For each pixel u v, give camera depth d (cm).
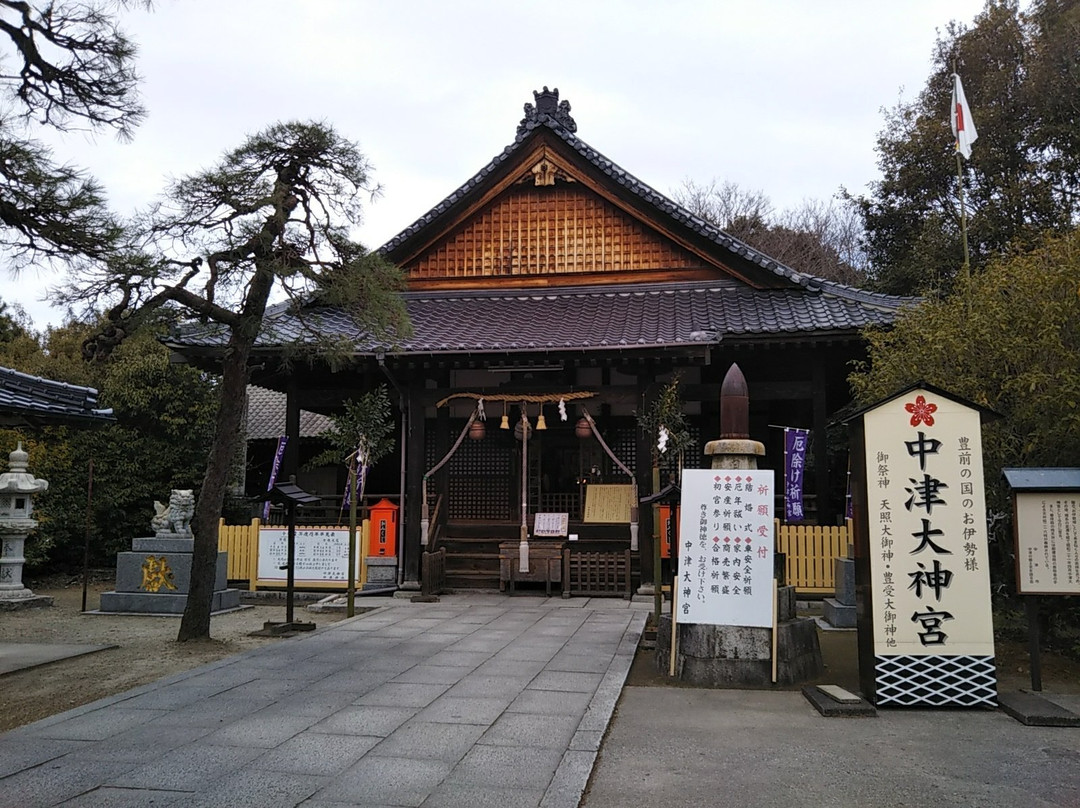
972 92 2317
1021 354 758
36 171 607
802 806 430
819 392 1377
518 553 1323
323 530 1387
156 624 1102
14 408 767
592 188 1681
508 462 1510
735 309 1487
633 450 1491
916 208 2419
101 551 1855
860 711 607
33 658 835
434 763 491
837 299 1509
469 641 914
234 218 884
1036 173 2156
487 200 1728
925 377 841
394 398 1541
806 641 748
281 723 582
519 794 440
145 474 1877
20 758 507
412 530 1363
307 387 1644
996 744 538
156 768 485
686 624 732
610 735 562
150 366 1845
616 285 1688
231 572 1409
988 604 635
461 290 1739
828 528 1251
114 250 659
